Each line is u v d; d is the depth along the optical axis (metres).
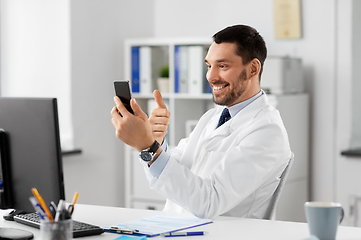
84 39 3.45
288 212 3.17
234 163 1.57
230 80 1.73
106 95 3.69
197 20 3.79
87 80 3.50
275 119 1.74
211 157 1.73
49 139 1.29
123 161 3.88
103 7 3.61
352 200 3.28
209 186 1.53
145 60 3.56
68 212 1.12
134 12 3.91
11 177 1.37
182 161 1.94
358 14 3.28
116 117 1.46
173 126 3.45
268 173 1.63
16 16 3.49
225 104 1.78
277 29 3.46
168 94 3.47
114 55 3.74
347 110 3.29
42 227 1.06
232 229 1.38
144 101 3.75
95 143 3.59
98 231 1.33
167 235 1.31
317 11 3.35
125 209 1.68
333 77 3.32
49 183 1.31
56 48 3.39
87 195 3.54
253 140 1.62
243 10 3.60
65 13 3.33
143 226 1.41
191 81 3.40
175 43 3.45
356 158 3.25
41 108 1.29
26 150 1.33
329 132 3.35
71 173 3.40
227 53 1.71
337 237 1.29
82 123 3.47
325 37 3.33
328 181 3.36
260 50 1.76
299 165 3.27
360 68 3.32
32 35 3.45
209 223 1.46
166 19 3.91
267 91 3.12
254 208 1.72
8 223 1.47
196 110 3.70
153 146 1.48
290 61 3.19
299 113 3.26
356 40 3.28
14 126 1.34
